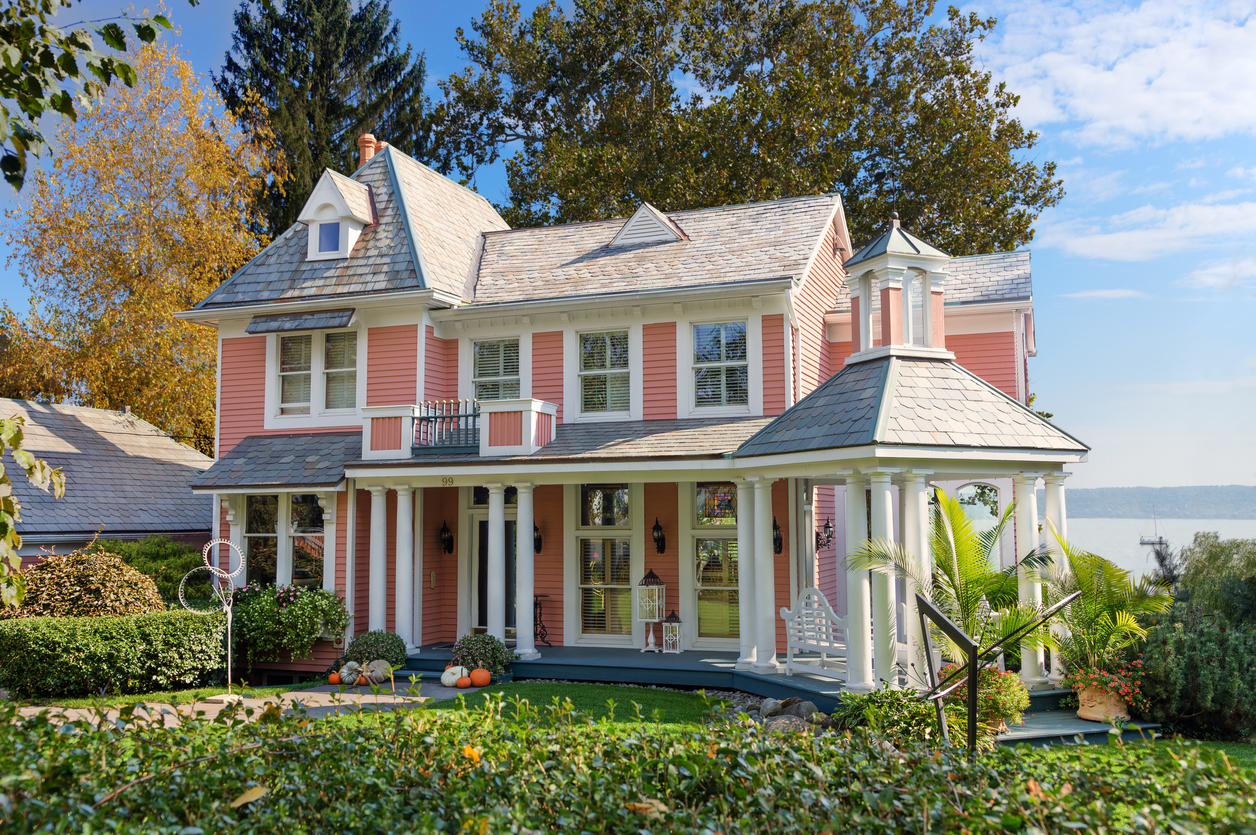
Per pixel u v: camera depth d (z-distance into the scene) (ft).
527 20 117.91
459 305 58.08
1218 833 13.43
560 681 48.32
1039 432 39.96
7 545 21.68
